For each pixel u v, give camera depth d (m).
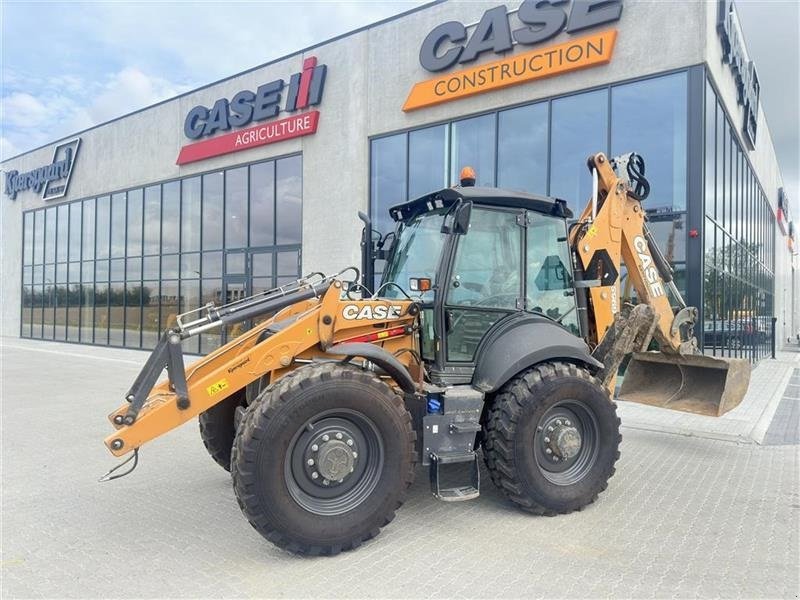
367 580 3.27
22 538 3.88
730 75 11.04
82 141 20.34
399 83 12.09
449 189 4.44
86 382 11.22
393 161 12.34
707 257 9.31
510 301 4.60
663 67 8.92
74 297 21.00
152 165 17.55
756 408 8.47
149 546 3.75
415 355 4.48
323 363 3.79
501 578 3.28
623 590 3.15
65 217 21.33
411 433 3.84
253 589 3.17
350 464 3.66
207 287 16.11
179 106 16.66
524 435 4.14
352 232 12.90
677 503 4.52
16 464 5.66
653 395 6.32
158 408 3.62
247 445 3.40
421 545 3.74
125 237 18.72
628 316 5.04
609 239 5.25
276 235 14.49
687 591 3.13
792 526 4.05
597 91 9.61
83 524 4.12
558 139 10.02
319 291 4.18
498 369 4.24
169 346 3.67
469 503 4.52
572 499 4.25
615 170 5.58
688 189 8.80
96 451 6.14
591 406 4.40
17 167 23.59
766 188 18.83
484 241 4.52
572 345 4.50
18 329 23.95
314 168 13.59
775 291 22.70
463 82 10.93
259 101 14.48
